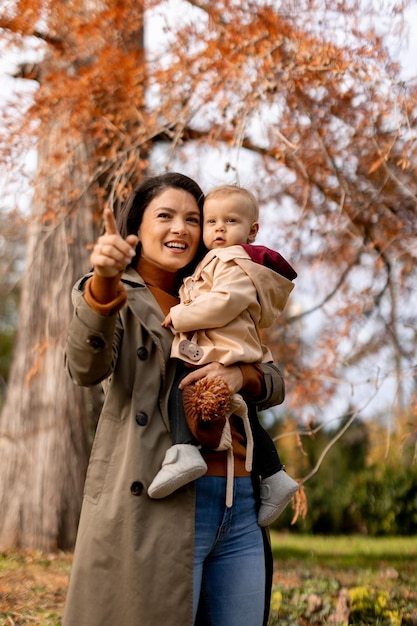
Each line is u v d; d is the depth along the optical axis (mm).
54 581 5910
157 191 2758
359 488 14117
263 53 5258
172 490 2324
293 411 6531
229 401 2496
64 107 5707
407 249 6750
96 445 2475
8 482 7680
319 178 6508
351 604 4883
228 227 2859
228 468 2469
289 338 6805
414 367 5352
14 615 4793
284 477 2670
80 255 7664
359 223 7070
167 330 2576
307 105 5797
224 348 2541
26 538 7477
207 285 2689
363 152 6391
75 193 5898
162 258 2717
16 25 5359
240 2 5277
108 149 6254
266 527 2682
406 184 6812
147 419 2426
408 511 13625
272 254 2779
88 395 7895
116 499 2357
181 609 2289
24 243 8016
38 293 7797
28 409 7781
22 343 7922
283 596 5426
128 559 2299
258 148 6469
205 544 2432
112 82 5750
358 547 10625
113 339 2352
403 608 5008
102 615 2295
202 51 5402
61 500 7570
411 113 4992
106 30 5750
